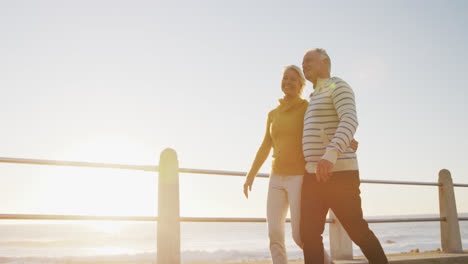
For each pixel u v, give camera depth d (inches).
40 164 102.2
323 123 98.5
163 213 104.3
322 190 95.7
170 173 106.8
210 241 2792.8
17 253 1926.7
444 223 175.2
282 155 110.7
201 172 119.4
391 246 1910.7
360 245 95.0
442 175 177.9
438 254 158.4
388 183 159.8
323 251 96.7
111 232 4227.4
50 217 99.5
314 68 104.5
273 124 115.3
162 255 102.3
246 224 4921.3
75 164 104.8
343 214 94.1
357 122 92.5
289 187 108.9
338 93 96.3
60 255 1797.5
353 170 94.9
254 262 150.4
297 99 113.0
